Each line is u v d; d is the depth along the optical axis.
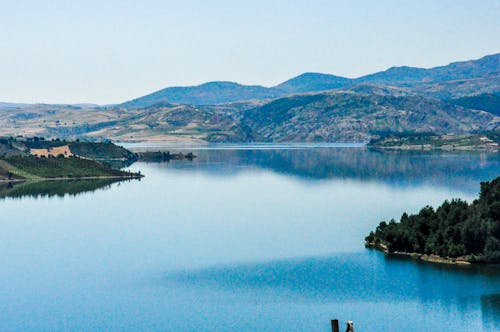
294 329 181.12
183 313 196.88
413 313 190.25
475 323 182.25
